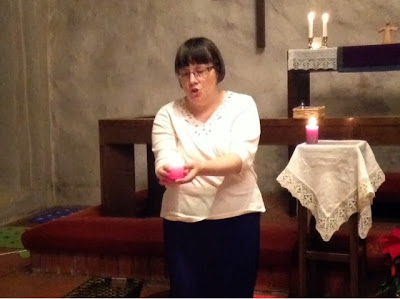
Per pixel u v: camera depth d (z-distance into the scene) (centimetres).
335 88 484
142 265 346
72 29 545
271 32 492
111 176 390
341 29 475
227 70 506
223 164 225
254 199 245
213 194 240
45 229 365
